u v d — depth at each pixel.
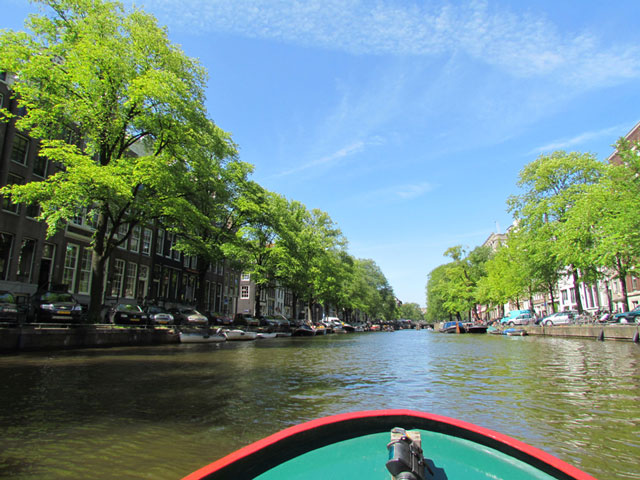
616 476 3.85
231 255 27.67
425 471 1.86
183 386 8.05
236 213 28.48
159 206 17.31
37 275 20.75
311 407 6.40
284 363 12.66
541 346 20.91
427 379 9.51
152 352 14.79
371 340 31.36
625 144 22.66
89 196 14.91
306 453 2.14
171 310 25.47
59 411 5.88
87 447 4.44
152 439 4.74
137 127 17.23
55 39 16.38
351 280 52.72
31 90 15.24
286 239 31.77
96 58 15.41
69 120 16.42
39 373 8.96
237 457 1.94
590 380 9.26
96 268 16.78
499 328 45.44
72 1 16.03
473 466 1.95
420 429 2.37
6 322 13.37
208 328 23.42
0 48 14.91
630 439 4.88
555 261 30.56
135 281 29.25
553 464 1.81
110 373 9.39
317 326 46.00
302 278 35.47
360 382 8.99
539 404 6.72
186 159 18.14
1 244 19.16
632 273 25.78
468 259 63.66
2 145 19.20
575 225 26.47
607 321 27.89
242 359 13.52
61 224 15.20
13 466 3.88
